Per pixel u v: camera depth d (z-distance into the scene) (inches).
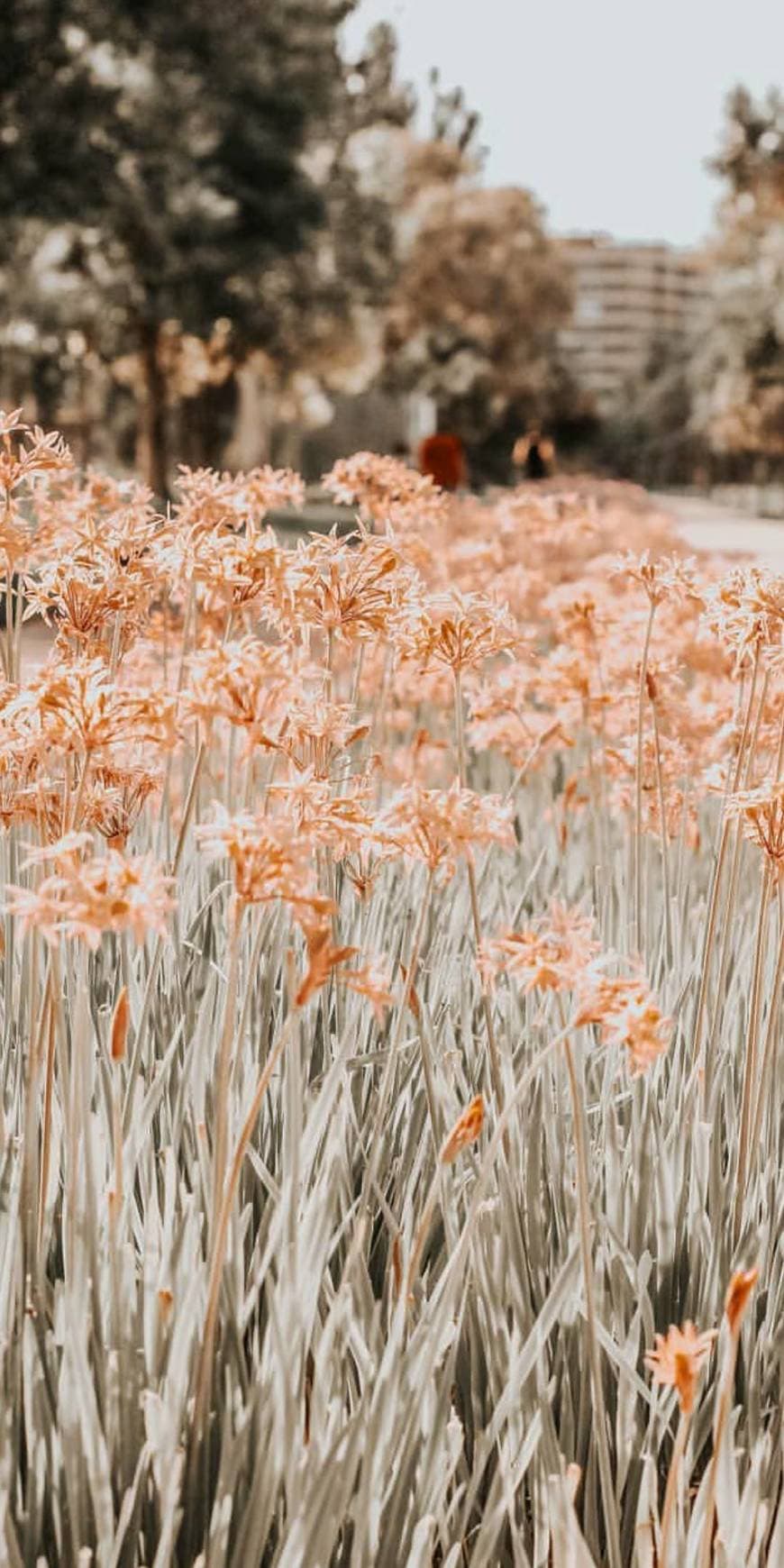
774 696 136.3
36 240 1061.1
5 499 105.0
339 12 1127.0
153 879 60.0
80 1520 64.7
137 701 72.9
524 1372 70.8
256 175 1094.4
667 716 147.6
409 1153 92.0
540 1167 91.0
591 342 7327.8
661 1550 66.2
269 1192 87.4
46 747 80.5
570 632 156.6
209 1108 90.7
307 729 91.4
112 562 93.9
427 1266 86.8
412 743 190.9
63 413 2409.0
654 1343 79.0
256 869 63.5
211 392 1680.6
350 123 1353.3
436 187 2437.3
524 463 1240.8
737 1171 89.1
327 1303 79.7
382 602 94.4
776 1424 77.2
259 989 100.3
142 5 951.6
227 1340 72.3
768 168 2287.2
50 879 59.9
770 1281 86.4
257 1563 63.8
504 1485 69.4
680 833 142.2
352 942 105.9
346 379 2014.0
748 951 119.3
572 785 161.6
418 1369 68.3
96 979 106.7
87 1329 70.4
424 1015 99.8
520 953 67.4
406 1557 68.7
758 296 2279.8
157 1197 84.3
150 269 1071.0
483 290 2428.6
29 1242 74.4
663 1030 99.0
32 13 878.4
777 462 3385.8
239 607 95.8
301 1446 66.5
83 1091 69.1
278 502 133.6
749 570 100.4
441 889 123.6
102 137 944.3
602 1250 82.7
